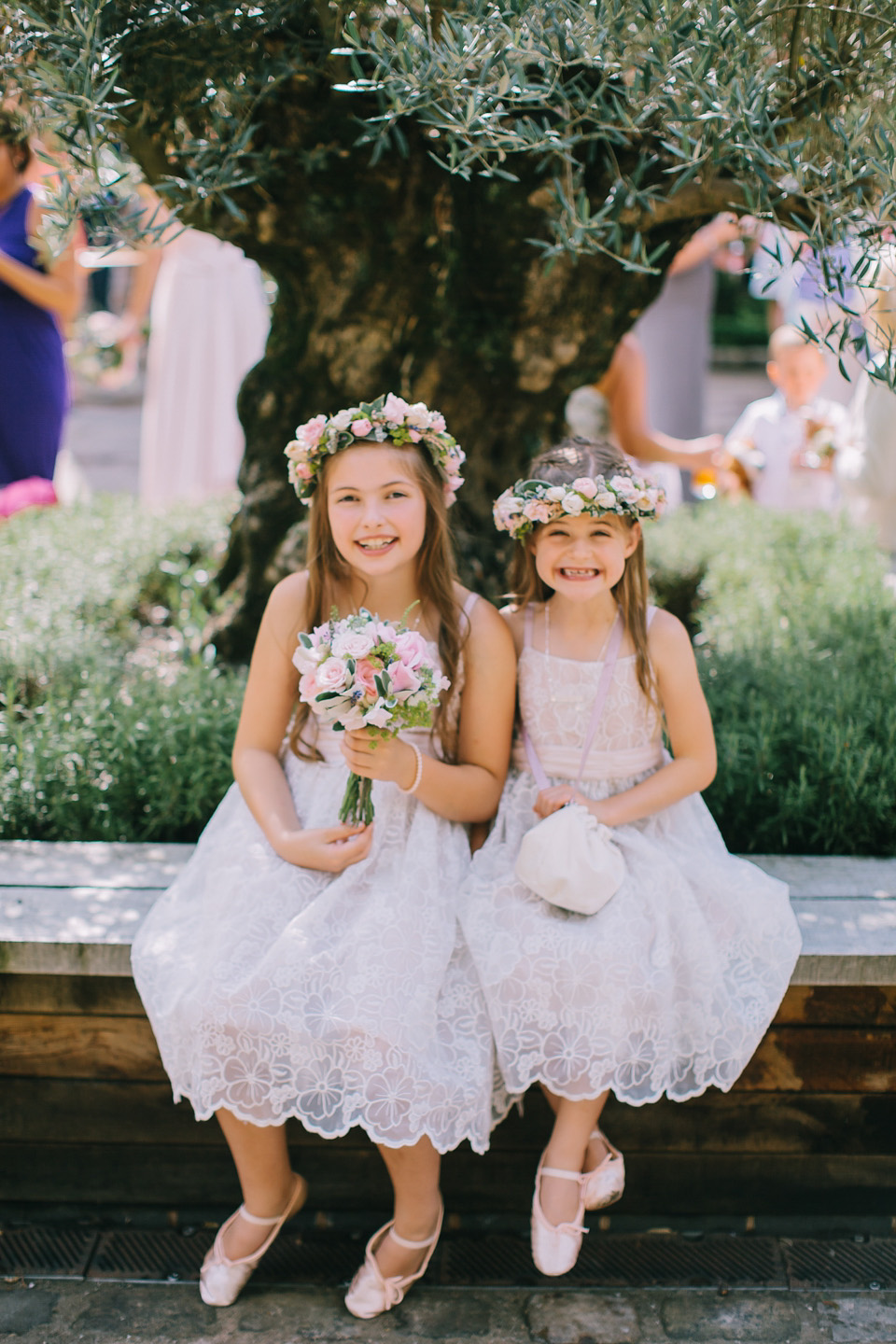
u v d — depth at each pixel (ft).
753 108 6.03
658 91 6.14
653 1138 6.88
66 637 9.84
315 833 6.54
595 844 6.34
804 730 8.52
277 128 8.21
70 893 7.11
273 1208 6.45
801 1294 6.57
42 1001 6.74
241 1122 6.23
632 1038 6.22
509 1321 6.36
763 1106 6.83
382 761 6.38
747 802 8.14
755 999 6.40
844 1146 6.91
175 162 7.77
